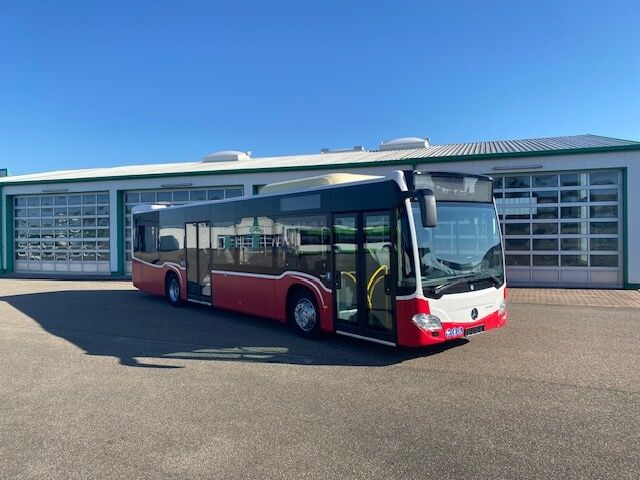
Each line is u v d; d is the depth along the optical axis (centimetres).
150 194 2170
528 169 1546
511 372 640
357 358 723
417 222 677
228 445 432
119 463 403
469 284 708
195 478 377
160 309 1239
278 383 607
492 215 764
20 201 2420
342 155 2223
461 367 666
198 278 1183
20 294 1557
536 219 1579
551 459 399
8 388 600
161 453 419
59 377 643
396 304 683
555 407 514
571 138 1992
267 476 378
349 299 773
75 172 2692
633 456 403
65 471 391
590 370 645
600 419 480
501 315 757
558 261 1561
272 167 1892
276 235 930
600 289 1473
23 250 2417
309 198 848
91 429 472
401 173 688
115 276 2186
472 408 513
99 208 2247
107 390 588
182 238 1244
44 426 481
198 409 521
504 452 412
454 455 408
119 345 826
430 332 668
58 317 1112
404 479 370
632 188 1462
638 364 673
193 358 736
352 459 403
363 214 743
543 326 929
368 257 738
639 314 1052
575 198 1541
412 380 612
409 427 466
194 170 2055
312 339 855
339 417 493
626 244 1472
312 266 841
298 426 472
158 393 575
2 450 430
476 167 1600
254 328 972
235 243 1052
